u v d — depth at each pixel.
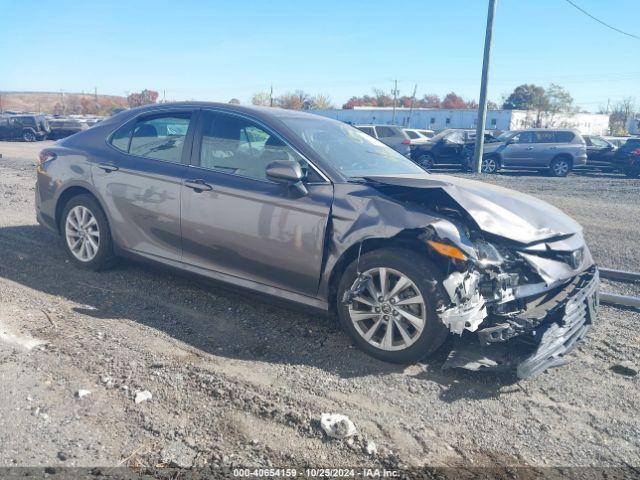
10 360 3.58
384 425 3.12
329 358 3.89
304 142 4.32
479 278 3.57
